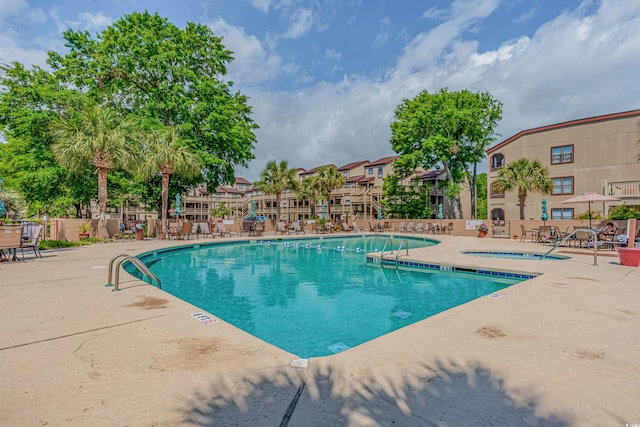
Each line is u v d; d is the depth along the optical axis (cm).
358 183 4622
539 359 273
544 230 1609
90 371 246
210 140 2483
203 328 348
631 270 761
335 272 988
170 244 1470
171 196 2736
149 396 211
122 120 1780
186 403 203
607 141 2181
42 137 2094
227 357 273
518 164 2280
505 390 222
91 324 359
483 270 857
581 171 2281
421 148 3066
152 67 2220
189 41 2497
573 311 417
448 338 321
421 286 802
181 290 766
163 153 1872
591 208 2230
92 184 2341
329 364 262
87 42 2362
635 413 194
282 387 224
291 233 2697
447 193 3083
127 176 2450
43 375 239
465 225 2291
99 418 186
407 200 3656
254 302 665
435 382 233
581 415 192
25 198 2217
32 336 321
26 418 185
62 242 1302
